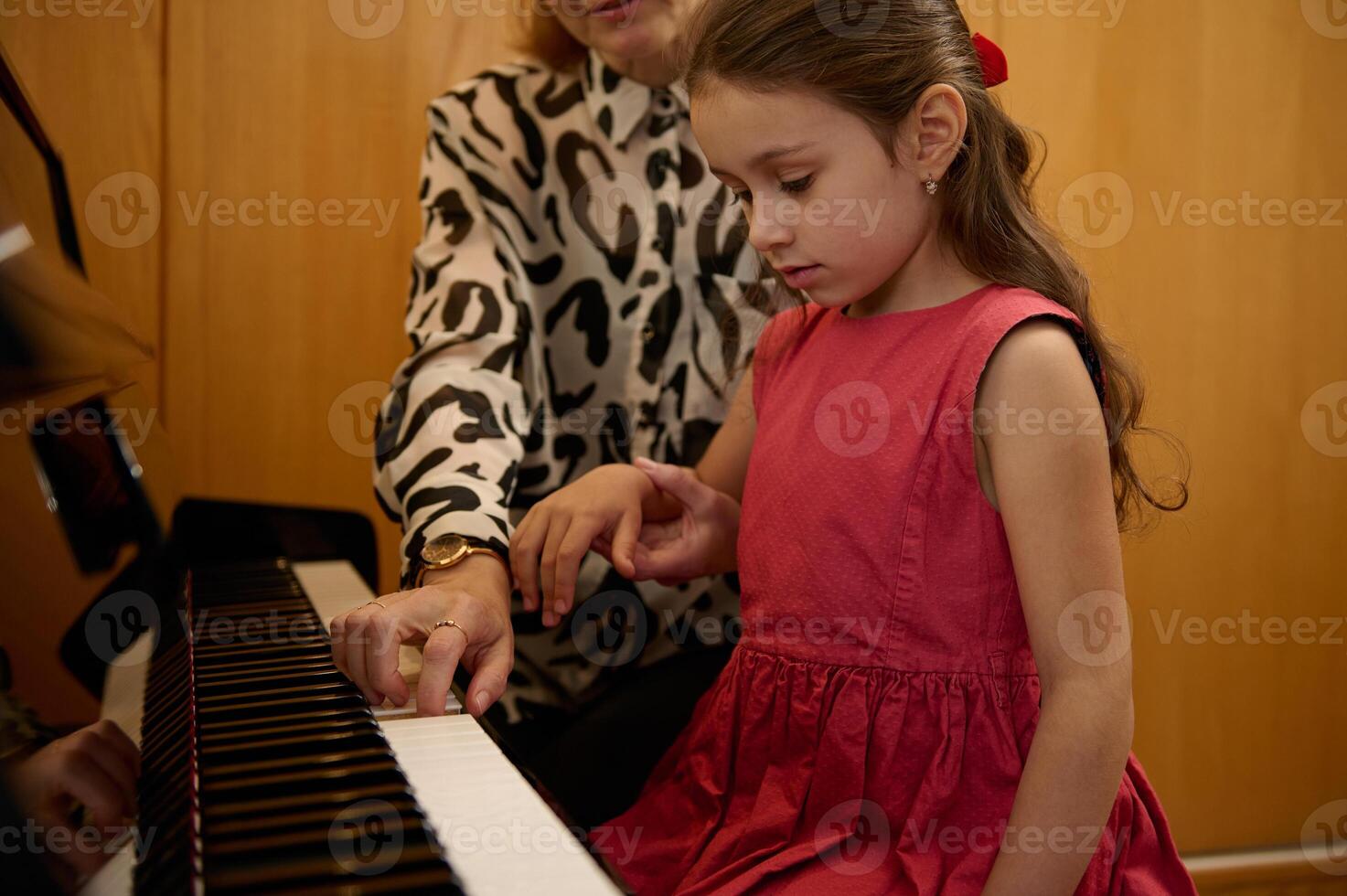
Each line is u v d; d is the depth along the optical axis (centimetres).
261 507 131
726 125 81
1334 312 212
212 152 174
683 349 134
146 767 54
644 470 101
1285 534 211
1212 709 209
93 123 169
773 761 86
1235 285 207
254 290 177
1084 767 72
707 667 119
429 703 69
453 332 115
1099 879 78
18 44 165
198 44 172
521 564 93
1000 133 89
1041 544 76
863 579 84
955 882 74
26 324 54
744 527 94
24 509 54
